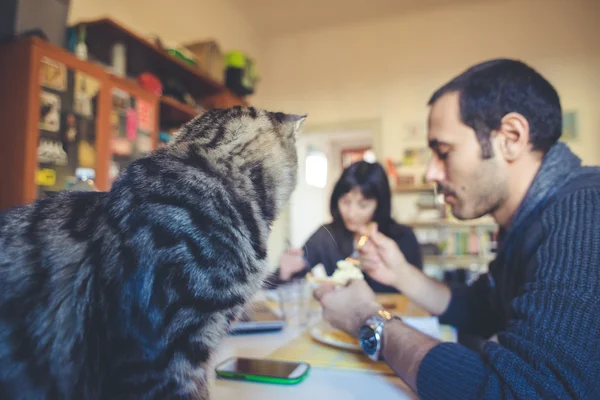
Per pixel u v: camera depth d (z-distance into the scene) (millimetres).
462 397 538
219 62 2904
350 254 1685
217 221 594
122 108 1916
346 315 812
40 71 1525
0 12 1521
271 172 758
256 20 4180
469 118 848
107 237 540
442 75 3973
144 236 524
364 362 747
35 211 627
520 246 816
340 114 4250
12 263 540
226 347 844
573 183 771
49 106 1563
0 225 604
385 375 686
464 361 579
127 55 2250
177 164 626
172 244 531
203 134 727
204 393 567
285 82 4449
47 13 1607
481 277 1157
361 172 1731
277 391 621
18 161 1487
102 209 593
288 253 1570
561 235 636
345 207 1735
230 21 3902
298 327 1031
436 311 1089
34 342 505
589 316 516
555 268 593
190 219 565
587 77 3607
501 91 824
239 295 609
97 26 1917
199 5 3422
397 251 1096
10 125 1505
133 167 628
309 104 4355
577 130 3598
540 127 826
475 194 881
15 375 493
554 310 545
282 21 4203
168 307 506
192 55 2594
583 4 3631
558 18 3688
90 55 1992
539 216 777
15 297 515
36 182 1505
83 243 553
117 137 1880
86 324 517
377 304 794
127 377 502
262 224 698
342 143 5211
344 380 666
